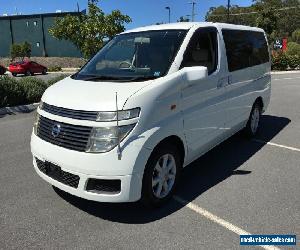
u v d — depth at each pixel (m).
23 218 4.32
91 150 3.88
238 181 5.29
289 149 6.75
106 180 3.93
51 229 4.09
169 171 4.58
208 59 5.26
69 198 4.81
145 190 4.20
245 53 6.43
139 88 4.12
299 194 4.84
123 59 5.07
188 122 4.70
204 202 4.64
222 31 5.77
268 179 5.35
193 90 4.77
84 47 17.38
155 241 3.82
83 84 4.54
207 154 6.50
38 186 5.20
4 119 9.83
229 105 5.84
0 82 11.26
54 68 40.16
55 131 4.14
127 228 4.07
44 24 61.41
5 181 5.39
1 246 3.79
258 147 6.87
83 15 17.69
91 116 3.91
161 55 4.79
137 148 3.92
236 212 4.38
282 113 10.19
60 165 4.06
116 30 17.11
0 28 63.78
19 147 7.13
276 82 19.33
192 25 5.30
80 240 3.86
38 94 12.12
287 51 40.25
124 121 3.87
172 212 4.40
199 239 3.84
